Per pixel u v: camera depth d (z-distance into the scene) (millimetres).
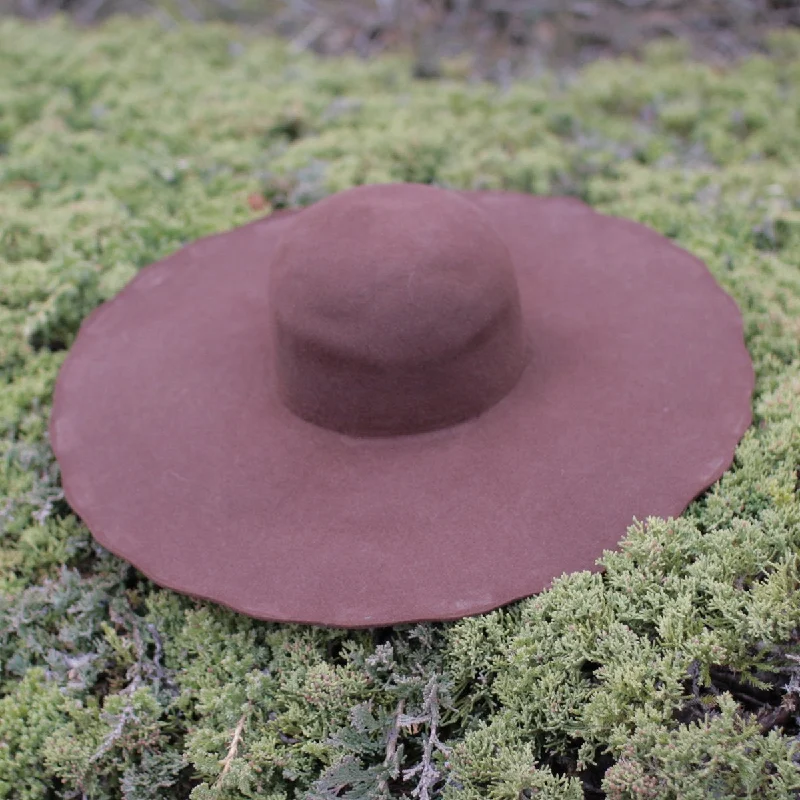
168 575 844
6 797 836
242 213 1219
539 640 813
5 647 898
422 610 809
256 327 996
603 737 790
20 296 1120
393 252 860
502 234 1063
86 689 880
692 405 897
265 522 861
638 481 856
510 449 879
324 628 852
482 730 799
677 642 797
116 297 1049
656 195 1243
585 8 1707
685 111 1400
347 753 814
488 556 829
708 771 749
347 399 883
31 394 1042
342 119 1399
